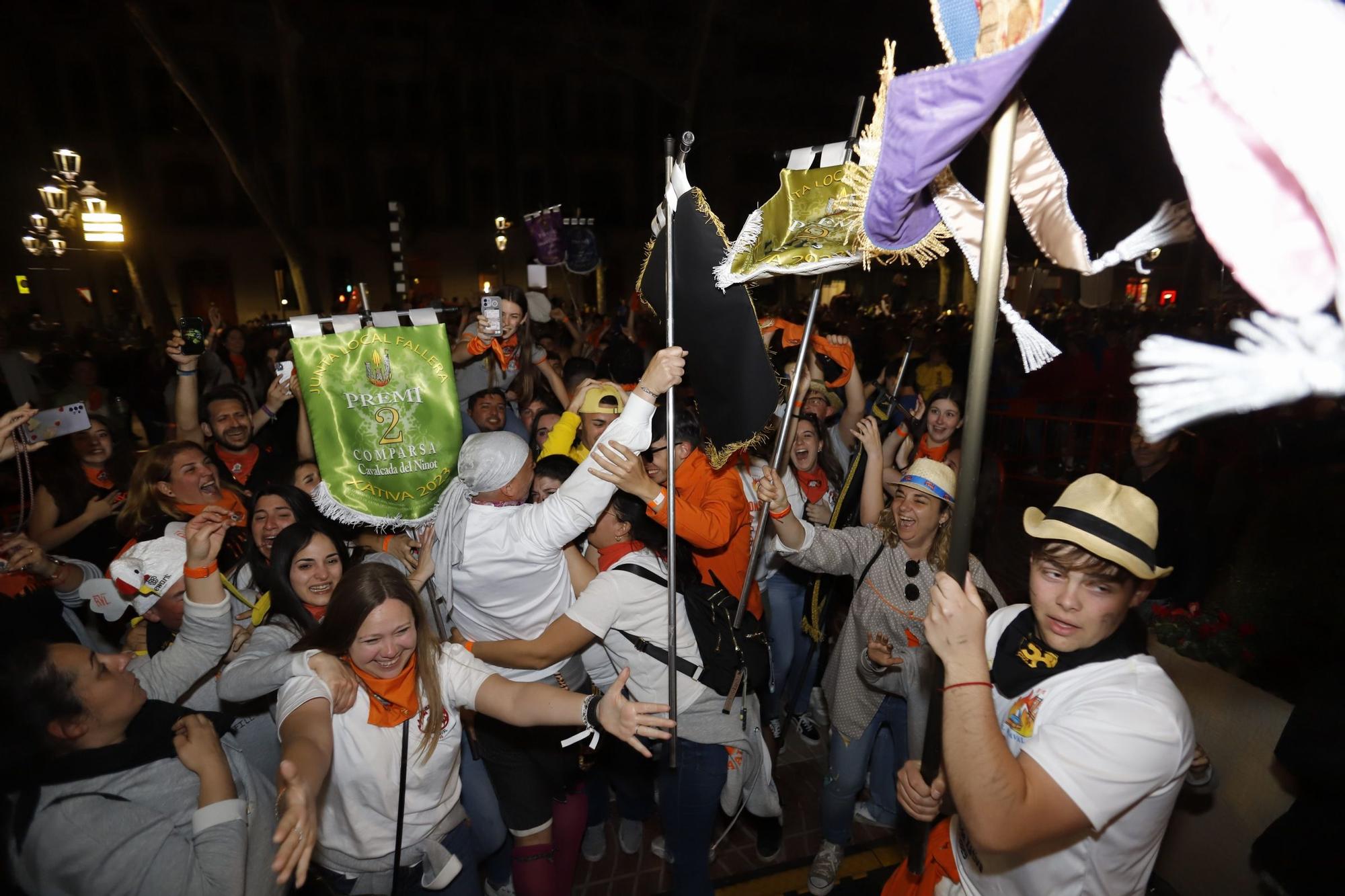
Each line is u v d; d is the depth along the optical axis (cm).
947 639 154
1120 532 162
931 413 464
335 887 244
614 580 270
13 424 335
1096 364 989
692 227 254
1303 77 77
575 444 397
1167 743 157
